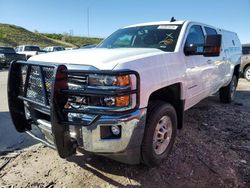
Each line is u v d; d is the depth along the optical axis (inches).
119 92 105.9
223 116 238.7
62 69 109.3
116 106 108.9
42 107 122.3
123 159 126.2
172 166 144.6
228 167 147.3
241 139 185.3
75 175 134.5
